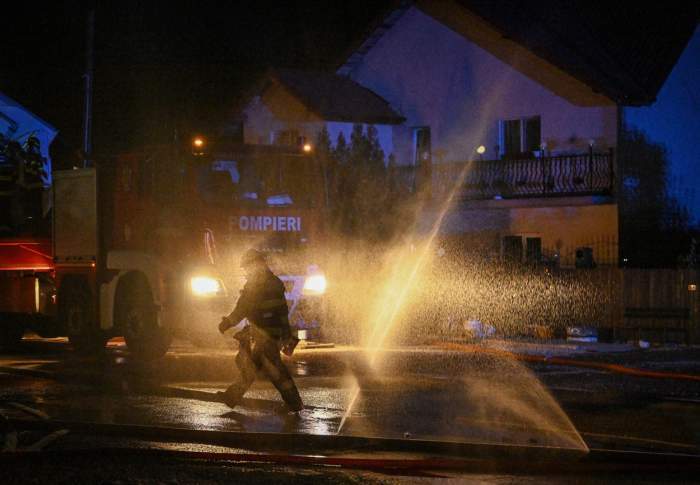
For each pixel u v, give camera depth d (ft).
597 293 107.14
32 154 111.65
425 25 151.94
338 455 44.91
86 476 39.55
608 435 49.49
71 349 95.76
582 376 73.67
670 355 89.30
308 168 86.74
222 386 65.62
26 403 58.44
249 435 47.03
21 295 91.97
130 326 83.35
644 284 104.88
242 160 84.38
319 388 65.10
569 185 134.51
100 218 85.66
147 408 56.65
